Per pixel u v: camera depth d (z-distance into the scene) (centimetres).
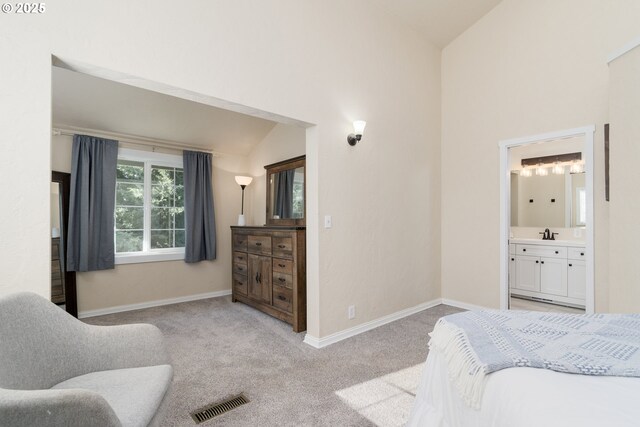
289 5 253
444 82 406
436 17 353
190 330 307
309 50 266
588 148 289
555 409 80
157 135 389
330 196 279
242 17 225
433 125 395
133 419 104
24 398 82
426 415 138
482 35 366
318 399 190
